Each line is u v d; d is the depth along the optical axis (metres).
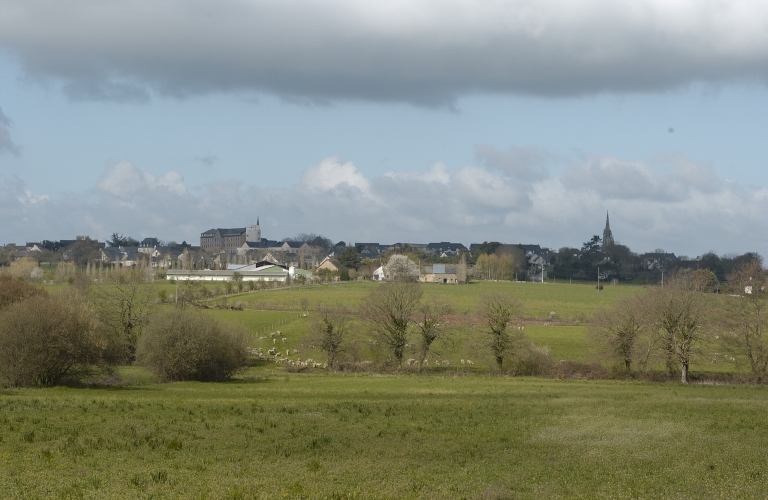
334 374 82.12
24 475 24.95
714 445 34.25
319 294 170.12
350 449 32.28
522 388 65.12
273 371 85.56
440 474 27.64
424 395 56.94
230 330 78.06
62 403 44.91
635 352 80.56
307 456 30.55
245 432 35.75
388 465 28.95
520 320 122.62
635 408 48.75
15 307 61.56
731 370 83.25
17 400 46.00
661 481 26.52
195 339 70.81
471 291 199.62
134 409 43.44
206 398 52.22
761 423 42.09
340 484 25.27
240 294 169.25
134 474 25.78
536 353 85.25
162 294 134.62
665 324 78.62
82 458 28.41
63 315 61.25
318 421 40.41
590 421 42.28
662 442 35.16
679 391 64.19
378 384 68.62
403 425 39.78
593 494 24.39
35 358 59.41
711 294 81.88
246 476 26.12
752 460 30.62
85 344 61.44
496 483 25.88
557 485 25.78
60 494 22.67
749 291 80.75
